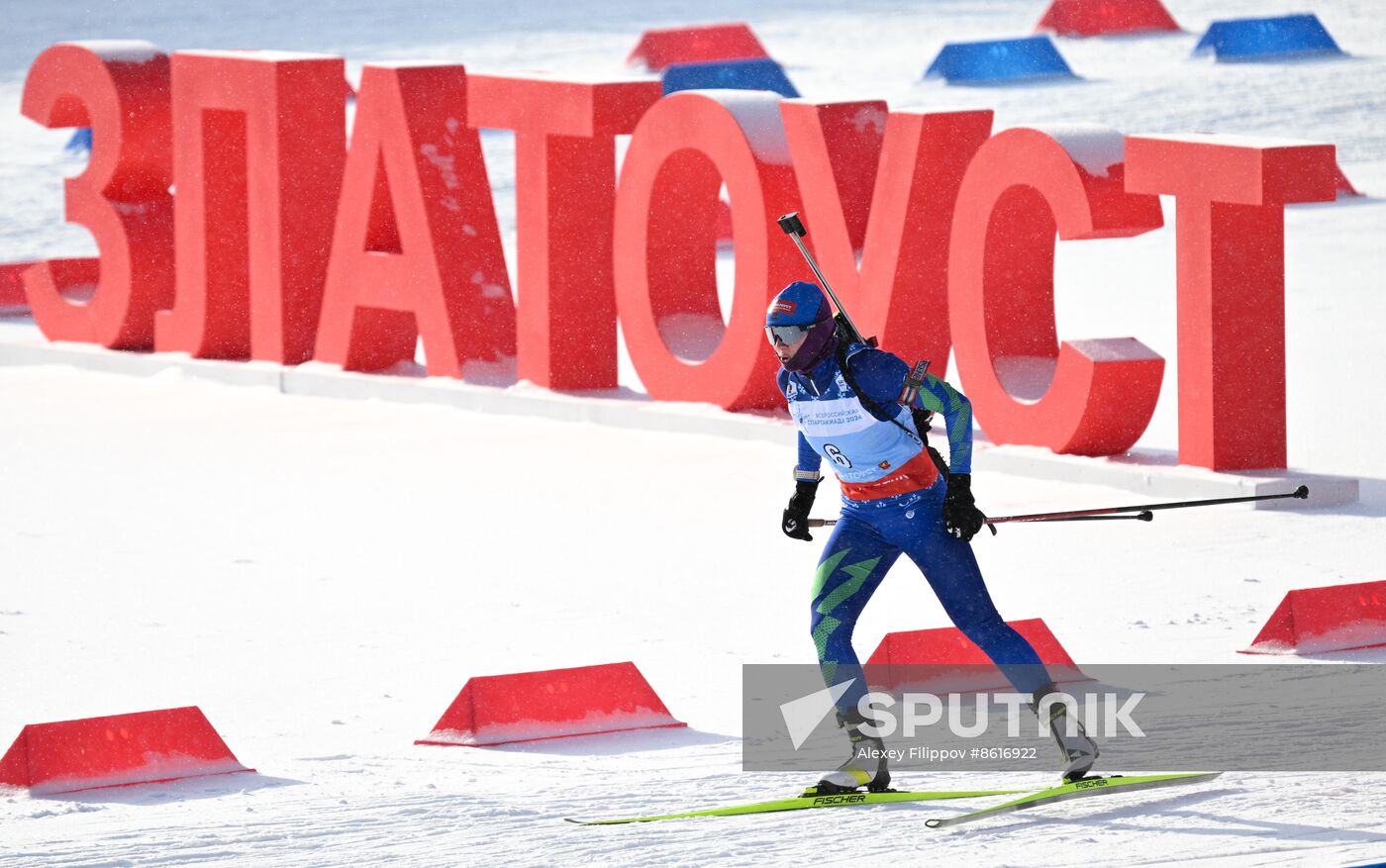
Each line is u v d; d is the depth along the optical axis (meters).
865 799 20.55
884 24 178.75
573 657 31.12
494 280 60.94
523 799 21.70
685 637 32.31
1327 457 47.19
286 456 52.69
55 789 23.27
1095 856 17.80
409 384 60.59
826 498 45.00
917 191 50.31
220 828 20.61
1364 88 128.25
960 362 49.78
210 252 66.50
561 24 178.75
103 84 69.06
